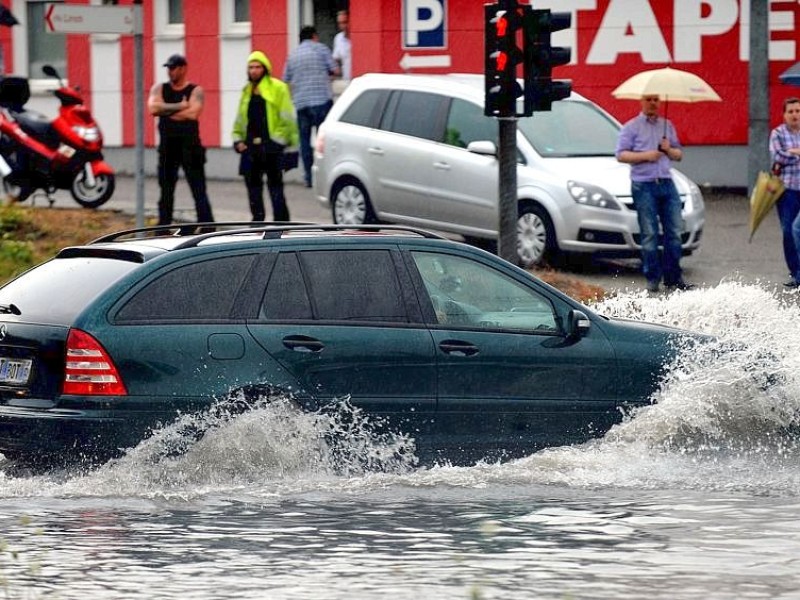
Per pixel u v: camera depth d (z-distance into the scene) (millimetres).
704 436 31453
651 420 31281
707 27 75625
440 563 23391
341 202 62344
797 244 53156
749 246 61812
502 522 26156
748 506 27453
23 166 65688
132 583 22156
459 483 29047
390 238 30531
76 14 49344
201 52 86625
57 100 91750
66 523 25922
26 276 30344
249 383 28766
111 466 28109
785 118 54719
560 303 31250
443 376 30062
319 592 21641
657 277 53156
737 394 31719
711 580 22359
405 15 79312
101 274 29109
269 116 60406
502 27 44531
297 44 84062
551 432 30844
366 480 29094
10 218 58625
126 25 50156
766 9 70375
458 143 59000
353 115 62250
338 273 29891
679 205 53438
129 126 89438
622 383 31250
